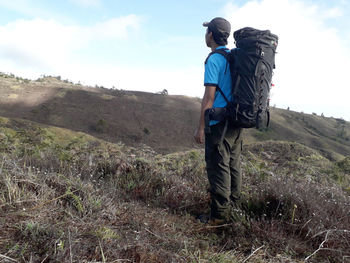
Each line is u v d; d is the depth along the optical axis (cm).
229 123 223
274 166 395
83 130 5888
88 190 224
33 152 341
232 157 247
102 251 139
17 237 144
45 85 9112
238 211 229
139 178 319
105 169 335
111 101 8231
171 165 395
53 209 183
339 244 192
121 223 194
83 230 164
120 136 5844
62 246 135
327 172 433
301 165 424
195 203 272
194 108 9244
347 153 7069
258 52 204
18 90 8231
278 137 7169
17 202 176
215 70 220
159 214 237
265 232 202
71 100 7894
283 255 180
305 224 205
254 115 209
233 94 213
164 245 173
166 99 10006
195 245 188
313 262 177
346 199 264
